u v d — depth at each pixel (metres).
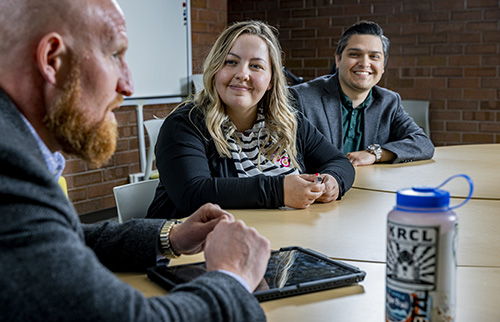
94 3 0.80
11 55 0.77
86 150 0.85
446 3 5.20
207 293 0.75
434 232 0.70
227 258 0.84
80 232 0.76
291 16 5.85
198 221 1.09
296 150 2.00
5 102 0.75
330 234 1.32
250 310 0.77
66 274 0.64
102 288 0.66
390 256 0.73
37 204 0.67
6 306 0.61
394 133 2.76
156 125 3.22
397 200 0.73
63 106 0.79
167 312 0.70
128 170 4.52
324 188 1.62
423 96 5.40
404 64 5.43
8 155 0.67
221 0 5.23
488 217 1.46
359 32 2.60
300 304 0.89
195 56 5.00
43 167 0.71
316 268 1.02
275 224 1.42
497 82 5.11
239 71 1.78
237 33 1.82
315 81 2.71
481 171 2.14
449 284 0.71
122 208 1.76
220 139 1.81
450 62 5.26
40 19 0.77
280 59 1.90
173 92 4.79
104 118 0.84
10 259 0.63
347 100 2.66
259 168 1.85
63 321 0.62
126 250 1.07
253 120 1.92
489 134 5.20
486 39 5.10
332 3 5.64
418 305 0.71
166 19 4.67
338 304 0.89
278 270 1.01
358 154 2.36
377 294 0.93
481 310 0.86
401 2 5.37
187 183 1.67
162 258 1.11
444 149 2.76
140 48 4.46
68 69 0.79
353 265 1.09
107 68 0.82
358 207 1.61
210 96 1.84
